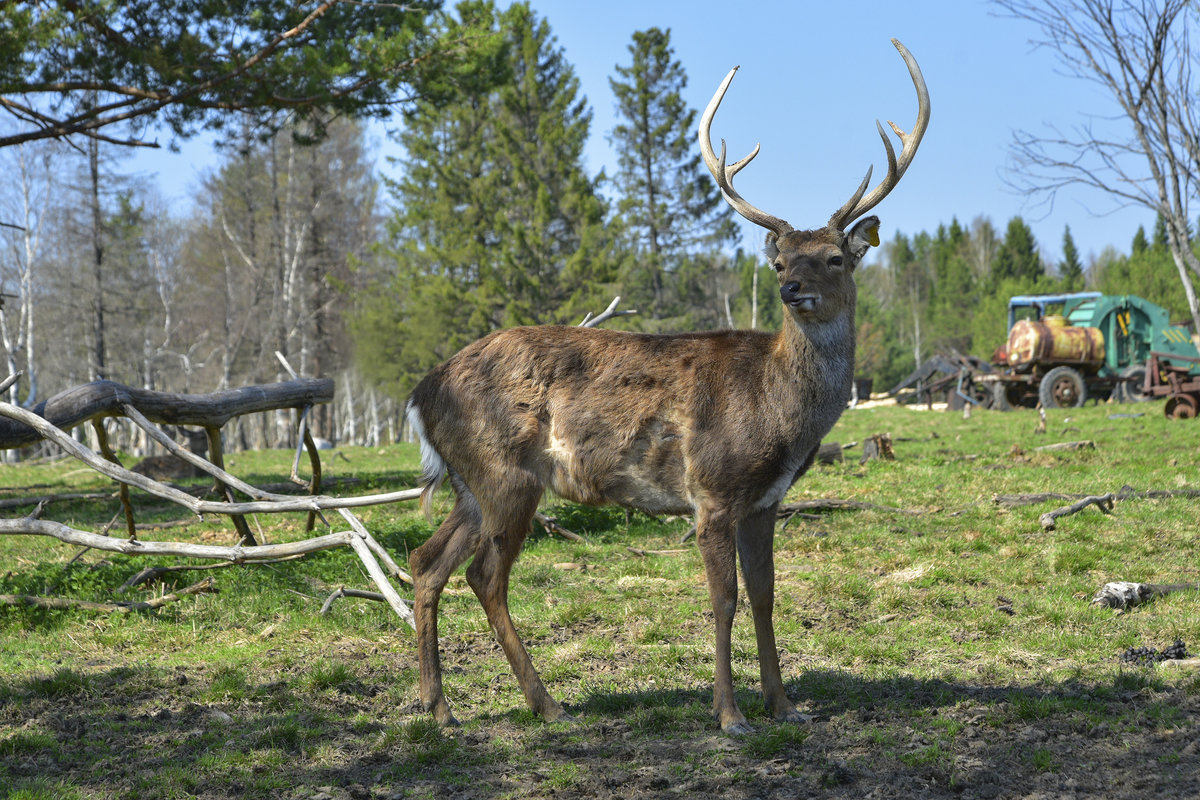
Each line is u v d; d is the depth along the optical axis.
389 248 39.47
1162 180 17.17
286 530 10.81
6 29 10.55
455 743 4.38
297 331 42.72
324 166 41.88
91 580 7.63
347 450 25.50
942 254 93.38
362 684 5.42
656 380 4.75
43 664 5.84
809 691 5.15
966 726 4.46
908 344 82.88
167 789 3.93
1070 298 27.92
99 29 11.72
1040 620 6.41
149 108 11.81
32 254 39.22
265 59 12.34
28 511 12.58
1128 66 16.66
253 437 57.00
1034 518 9.55
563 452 4.83
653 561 8.57
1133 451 14.84
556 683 5.45
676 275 51.97
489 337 5.07
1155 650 5.61
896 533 9.37
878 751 4.20
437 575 4.95
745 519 4.83
